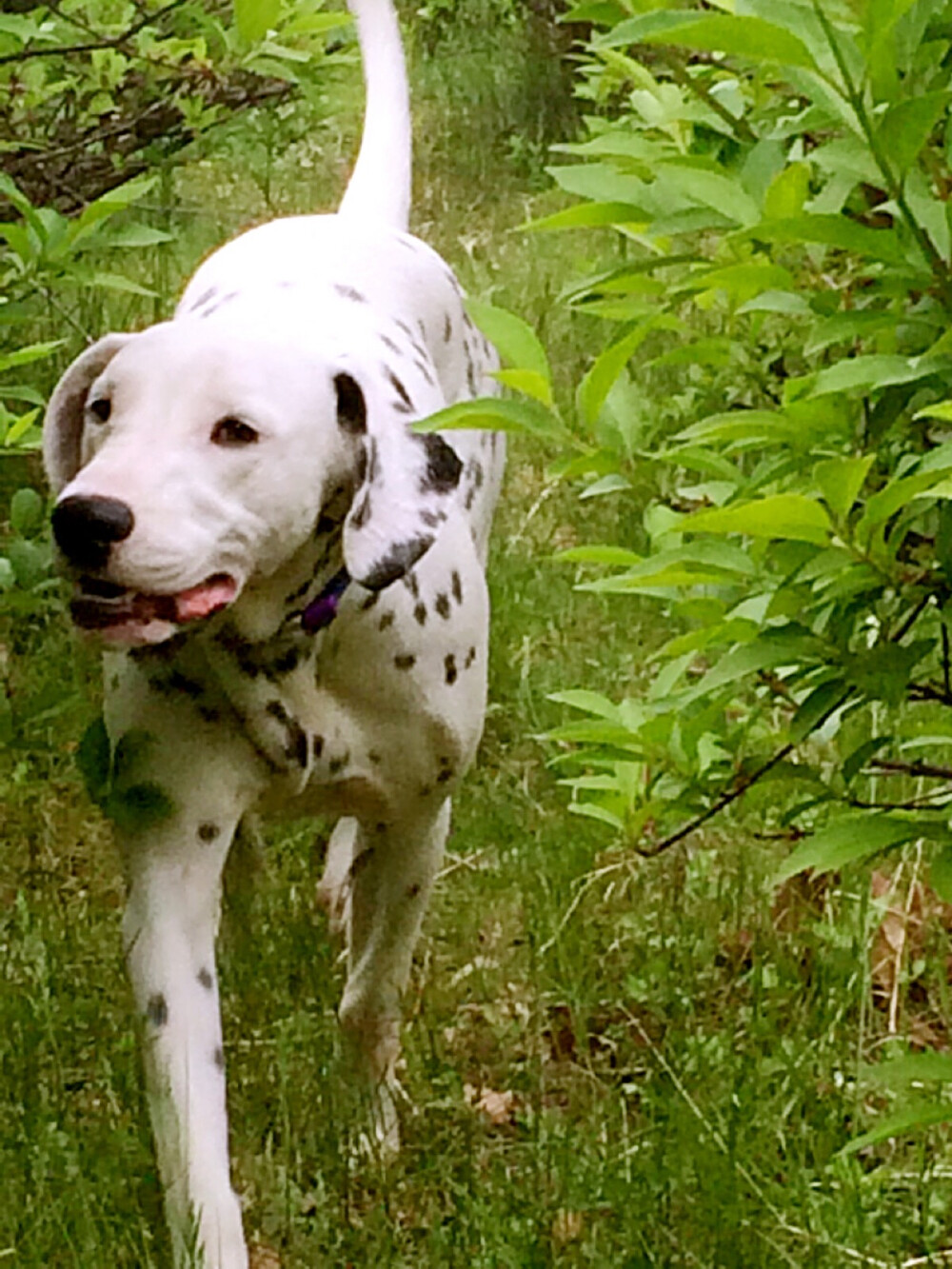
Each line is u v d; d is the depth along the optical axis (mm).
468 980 3814
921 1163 3006
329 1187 3129
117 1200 2963
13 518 3207
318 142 9016
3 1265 2816
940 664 2496
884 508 1916
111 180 5719
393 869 3283
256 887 3557
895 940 3748
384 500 2688
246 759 2881
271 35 4328
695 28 1788
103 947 3760
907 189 1917
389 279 3619
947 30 2100
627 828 2867
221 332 2625
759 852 4047
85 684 4551
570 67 9766
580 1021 3514
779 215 2078
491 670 4750
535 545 5477
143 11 4656
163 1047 2760
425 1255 2998
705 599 2342
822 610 2229
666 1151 3064
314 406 2631
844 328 1963
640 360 6418
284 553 2627
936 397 2160
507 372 2178
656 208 2213
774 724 3717
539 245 7840
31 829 4086
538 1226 2934
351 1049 3396
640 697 4312
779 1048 3346
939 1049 3496
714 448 3174
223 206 8188
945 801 2932
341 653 2902
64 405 2828
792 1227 2912
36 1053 3291
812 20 1826
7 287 3867
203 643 2760
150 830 2824
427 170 9102
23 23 3422
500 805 4289
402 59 4473
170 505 2453
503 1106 3461
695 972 3719
